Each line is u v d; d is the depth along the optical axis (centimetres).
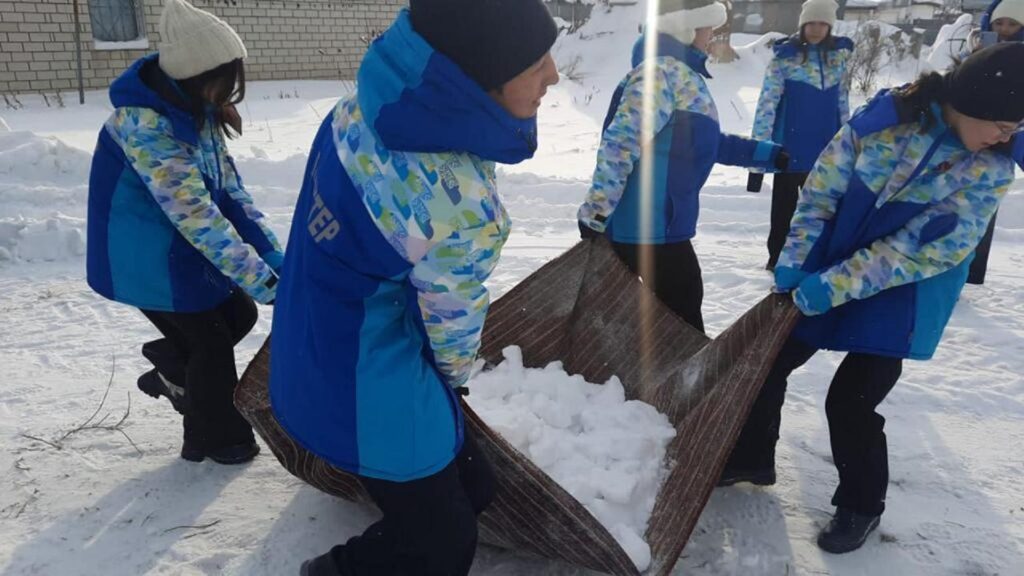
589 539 201
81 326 422
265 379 237
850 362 245
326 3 1545
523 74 152
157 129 234
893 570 242
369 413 165
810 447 312
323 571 201
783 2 1764
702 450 231
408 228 152
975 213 214
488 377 286
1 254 523
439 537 180
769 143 338
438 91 146
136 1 1373
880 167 223
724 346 260
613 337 303
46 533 250
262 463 291
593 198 305
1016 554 249
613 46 1638
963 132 209
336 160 160
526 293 300
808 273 238
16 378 358
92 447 300
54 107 1166
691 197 327
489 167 163
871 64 1403
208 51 232
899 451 310
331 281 161
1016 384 364
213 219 240
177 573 234
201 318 267
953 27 1225
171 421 322
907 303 225
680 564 242
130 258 252
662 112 301
